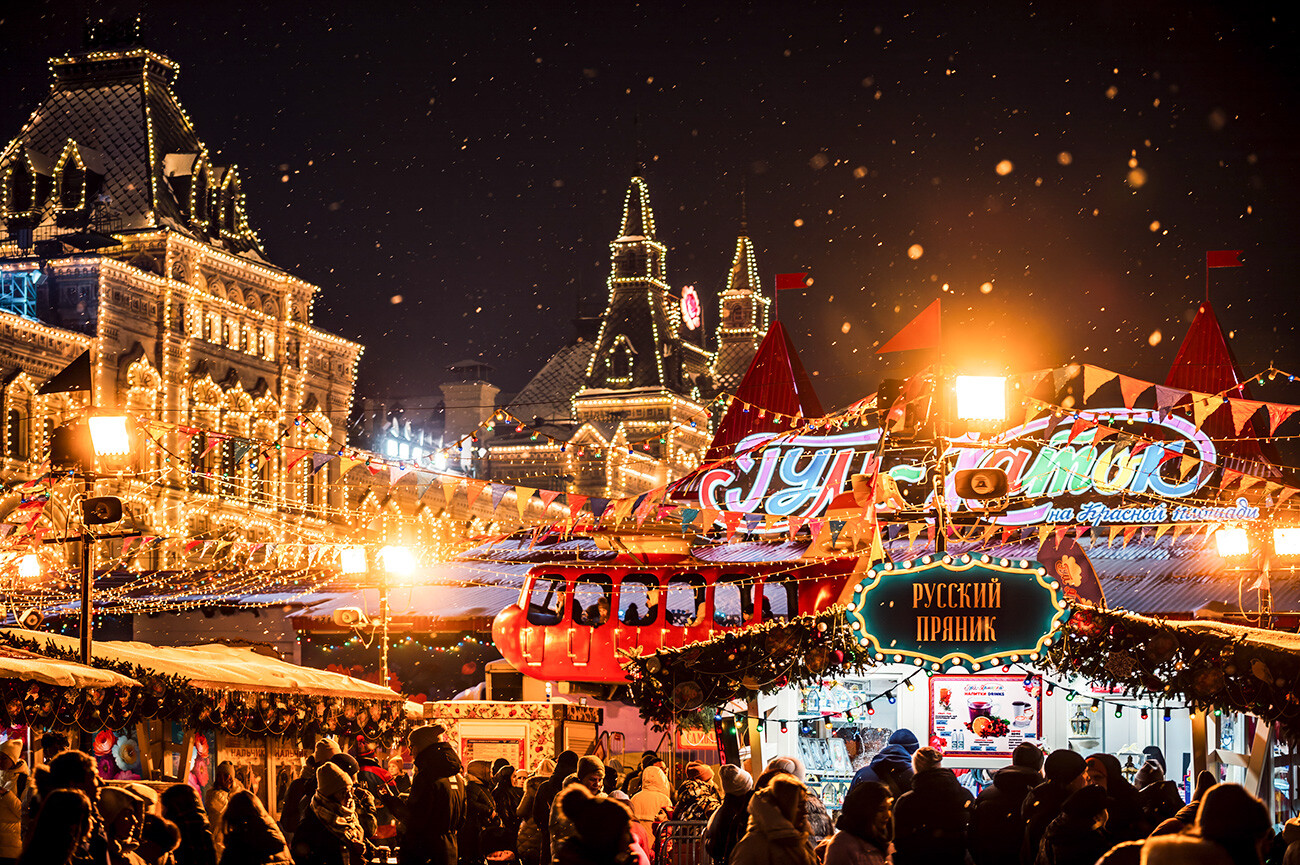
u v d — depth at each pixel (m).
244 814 9.94
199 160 56.28
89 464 15.52
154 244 52.12
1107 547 25.64
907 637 12.78
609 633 21.64
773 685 13.36
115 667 14.41
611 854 7.33
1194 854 5.24
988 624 12.69
